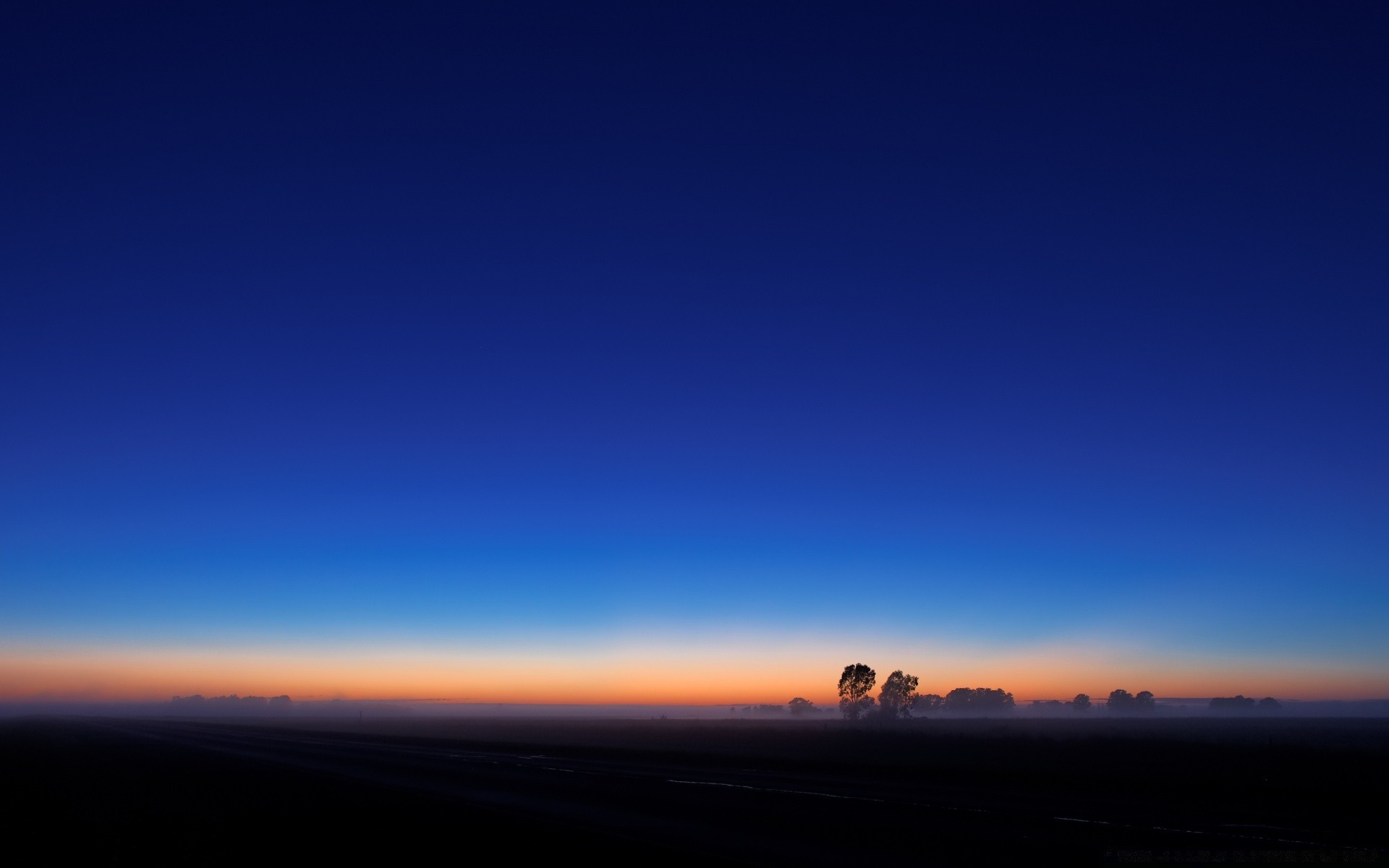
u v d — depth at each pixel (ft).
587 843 64.13
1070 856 56.24
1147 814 78.95
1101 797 96.53
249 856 62.28
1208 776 133.18
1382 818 76.79
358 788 110.22
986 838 63.93
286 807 90.79
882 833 67.41
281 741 264.93
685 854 58.54
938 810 82.79
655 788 109.19
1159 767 154.92
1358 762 166.09
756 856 57.26
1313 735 366.63
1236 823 72.54
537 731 397.80
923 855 57.00
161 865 59.72
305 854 62.85
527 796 98.78
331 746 236.63
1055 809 84.07
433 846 64.44
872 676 431.43
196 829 76.74
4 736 310.45
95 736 308.81
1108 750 211.00
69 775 140.87
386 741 267.18
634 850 60.34
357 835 70.49
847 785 113.60
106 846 69.00
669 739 307.17
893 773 135.03
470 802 93.04
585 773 135.64
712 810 83.87
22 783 125.80
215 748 222.48
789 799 93.91
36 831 79.00
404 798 98.32
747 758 177.88
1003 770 141.90
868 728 419.54
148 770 146.61
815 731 383.65
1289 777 132.26
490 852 61.21
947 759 181.78
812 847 60.64
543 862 56.59
